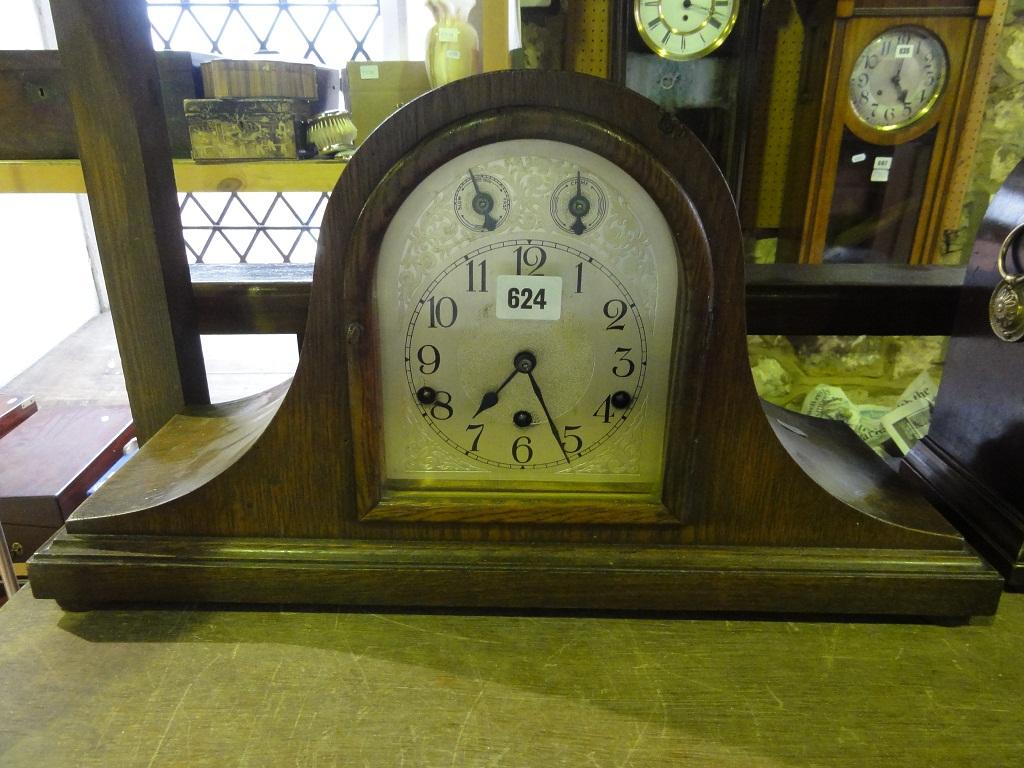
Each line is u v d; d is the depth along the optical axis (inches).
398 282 19.2
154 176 24.3
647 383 20.3
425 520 20.6
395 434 20.8
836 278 30.2
